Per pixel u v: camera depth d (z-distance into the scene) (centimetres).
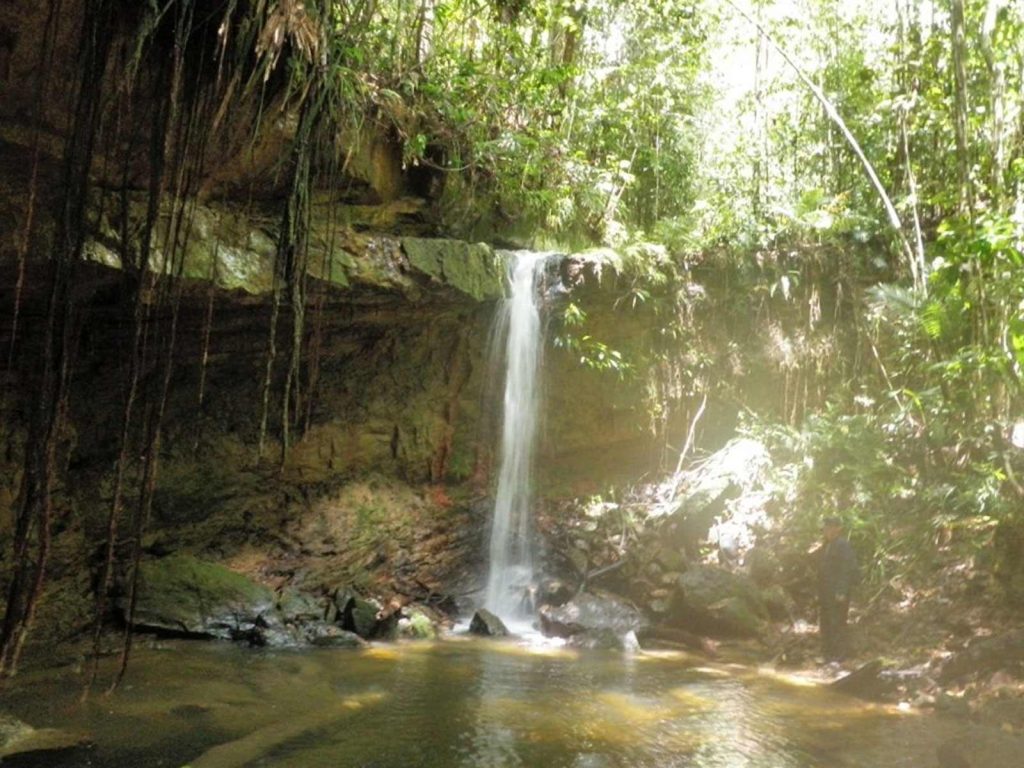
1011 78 1073
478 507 1075
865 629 844
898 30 1180
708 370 1210
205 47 593
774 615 937
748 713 636
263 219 784
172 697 611
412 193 1038
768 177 1338
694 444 1216
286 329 870
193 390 853
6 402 704
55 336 703
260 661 728
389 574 985
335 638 819
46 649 704
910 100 1116
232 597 821
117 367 773
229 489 895
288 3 570
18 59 559
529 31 1312
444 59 1074
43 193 616
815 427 1095
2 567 689
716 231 1230
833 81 1316
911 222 1200
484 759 515
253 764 491
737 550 1045
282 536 927
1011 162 1034
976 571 848
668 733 580
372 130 923
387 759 509
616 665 790
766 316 1221
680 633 903
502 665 768
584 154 1225
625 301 1153
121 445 515
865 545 960
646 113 1341
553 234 1230
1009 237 798
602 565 1042
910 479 1009
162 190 688
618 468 1196
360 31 739
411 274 913
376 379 1003
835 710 648
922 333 1041
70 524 746
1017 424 1009
